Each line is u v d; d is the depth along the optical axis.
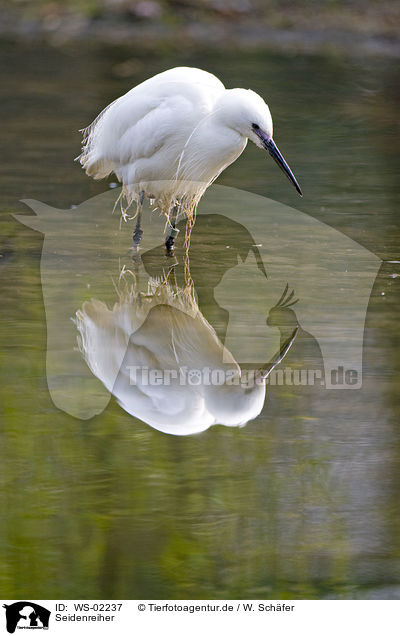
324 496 6.65
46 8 26.64
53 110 18.78
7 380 8.18
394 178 15.16
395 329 9.40
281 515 6.44
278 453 7.21
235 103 10.66
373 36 26.05
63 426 7.53
